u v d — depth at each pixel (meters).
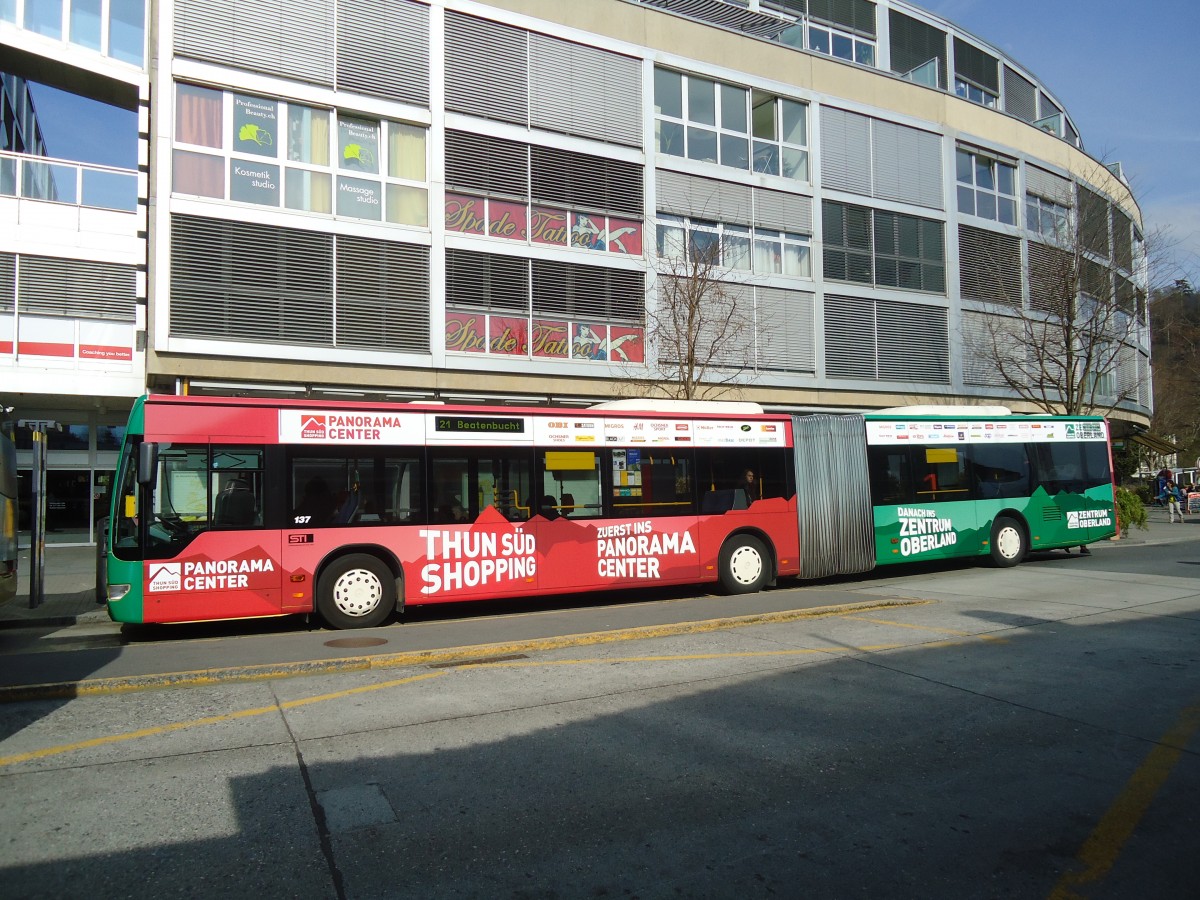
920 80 27.75
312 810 4.33
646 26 21.03
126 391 18.80
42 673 7.33
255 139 16.75
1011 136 27.80
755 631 9.34
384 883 3.54
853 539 13.90
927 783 4.71
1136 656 7.79
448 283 18.25
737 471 13.11
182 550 9.62
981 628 9.25
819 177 23.47
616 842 3.96
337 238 17.23
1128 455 37.81
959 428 15.30
